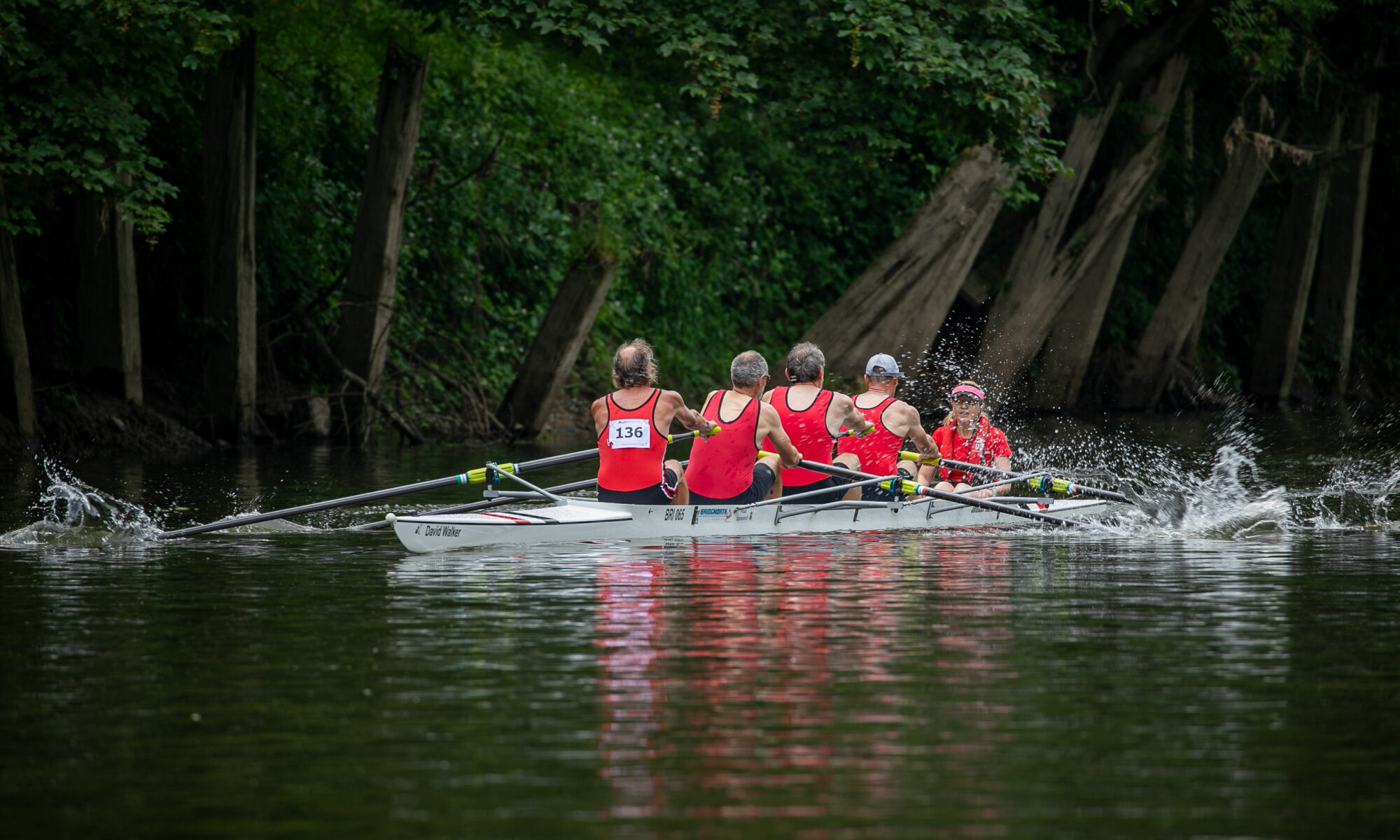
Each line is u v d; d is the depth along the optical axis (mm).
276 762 14617
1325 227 117188
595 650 19953
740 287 109625
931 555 30531
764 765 14484
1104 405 111688
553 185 93500
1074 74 94062
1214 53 99938
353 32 68875
